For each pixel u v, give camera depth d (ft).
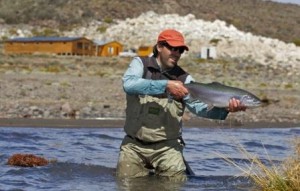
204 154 61.67
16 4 499.51
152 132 44.45
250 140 78.89
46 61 268.21
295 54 369.50
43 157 54.95
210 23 442.09
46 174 46.47
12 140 69.21
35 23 469.98
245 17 616.80
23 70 215.92
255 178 41.34
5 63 249.96
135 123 44.78
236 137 83.46
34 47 361.10
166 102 44.47
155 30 431.43
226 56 352.28
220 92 40.16
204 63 296.71
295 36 583.58
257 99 39.96
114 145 68.33
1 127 85.81
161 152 44.93
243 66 294.25
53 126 89.51
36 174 46.32
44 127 87.86
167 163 44.86
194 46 386.93
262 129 98.63
